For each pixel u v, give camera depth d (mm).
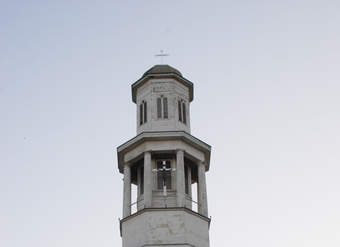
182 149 55844
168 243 50688
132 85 62250
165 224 51656
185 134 56438
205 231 53094
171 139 56250
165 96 59906
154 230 51344
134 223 52812
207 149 58094
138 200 56781
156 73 61219
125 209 54531
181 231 51281
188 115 60531
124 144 57375
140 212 52719
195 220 52844
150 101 59594
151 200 53469
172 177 56156
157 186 55594
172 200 54406
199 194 55625
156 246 50438
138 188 57594
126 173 56625
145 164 54938
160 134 56125
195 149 57562
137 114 60531
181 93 61219
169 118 58406
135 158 56750
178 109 59781
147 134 56094
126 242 52438
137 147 56875
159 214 52219
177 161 55094
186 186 57250
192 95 63188
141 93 61438
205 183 56312
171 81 60875
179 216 52031
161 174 56406
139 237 51594
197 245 51531
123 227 53594
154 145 55906
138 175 58312
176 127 57844
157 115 58719
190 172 58625
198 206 55062
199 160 57375
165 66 62594
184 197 53531
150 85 60719
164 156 57219
